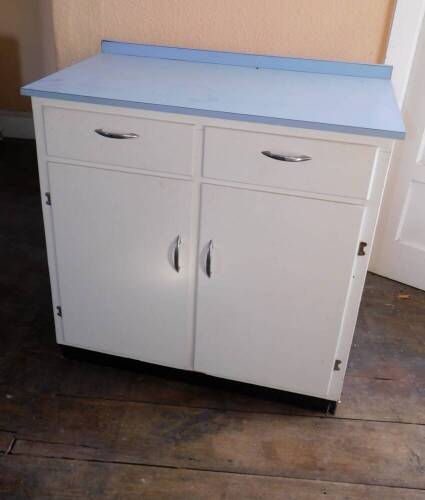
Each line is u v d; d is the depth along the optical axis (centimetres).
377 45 178
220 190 140
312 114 132
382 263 236
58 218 157
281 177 135
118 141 141
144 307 164
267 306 152
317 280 145
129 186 146
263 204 139
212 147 136
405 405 172
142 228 151
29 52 334
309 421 165
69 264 163
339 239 139
